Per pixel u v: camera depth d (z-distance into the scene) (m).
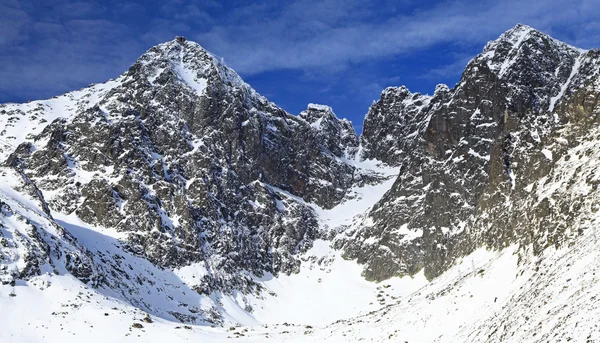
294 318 183.25
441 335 104.69
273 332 131.50
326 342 116.44
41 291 120.94
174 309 162.38
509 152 163.25
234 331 130.12
